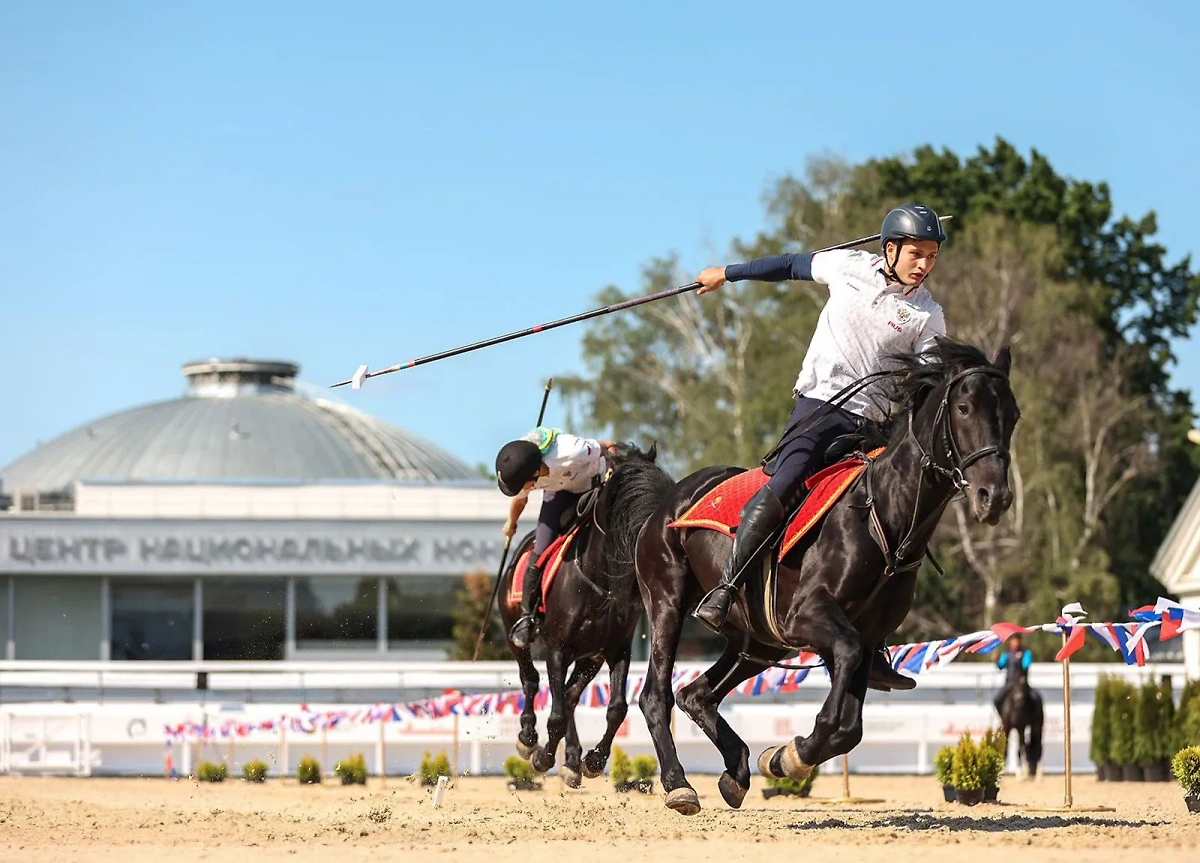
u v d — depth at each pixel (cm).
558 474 1125
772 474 854
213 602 4488
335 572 4416
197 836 902
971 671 2456
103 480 4644
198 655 4441
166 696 2527
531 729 1236
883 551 792
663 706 911
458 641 4253
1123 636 1170
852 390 831
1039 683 2455
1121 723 1962
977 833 859
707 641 4550
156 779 2088
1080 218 5206
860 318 838
